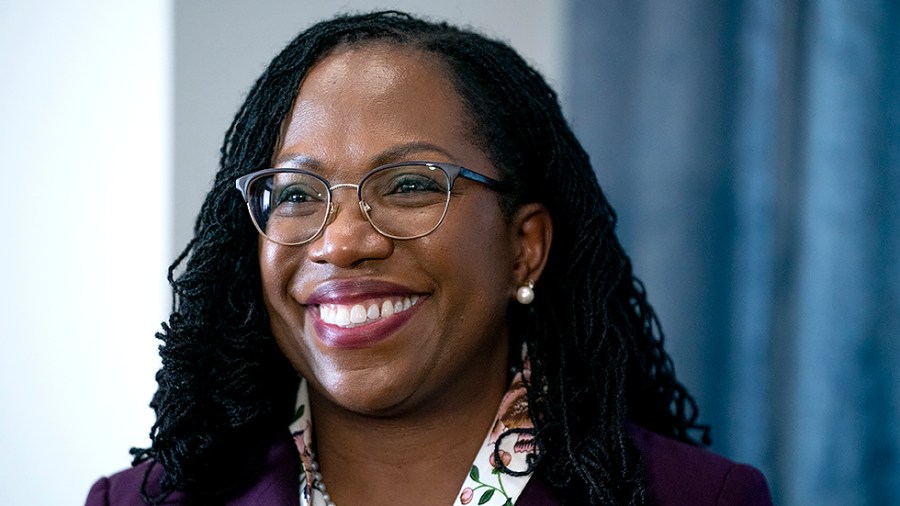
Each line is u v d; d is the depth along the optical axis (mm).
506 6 3336
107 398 3021
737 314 3074
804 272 2992
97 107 3049
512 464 1957
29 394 3057
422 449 1968
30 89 3084
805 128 2996
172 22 2969
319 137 1823
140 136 3012
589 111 3146
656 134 3100
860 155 3000
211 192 2018
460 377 1937
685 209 3078
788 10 3051
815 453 2998
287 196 1854
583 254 2082
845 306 3004
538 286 2092
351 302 1823
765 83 3070
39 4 3080
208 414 2041
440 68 1905
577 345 2053
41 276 3066
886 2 3027
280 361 2107
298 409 2078
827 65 2973
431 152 1825
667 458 2045
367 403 1826
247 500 2014
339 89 1850
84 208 3057
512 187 1955
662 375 2330
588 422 2006
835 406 3002
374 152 1802
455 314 1852
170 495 2072
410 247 1805
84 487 3021
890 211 3031
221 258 2008
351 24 1980
